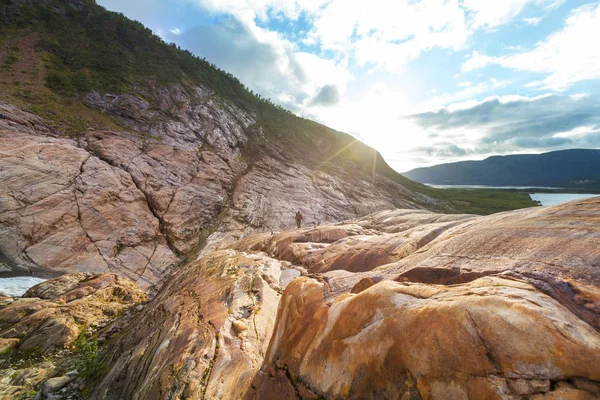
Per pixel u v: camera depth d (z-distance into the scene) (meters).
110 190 25.00
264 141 58.66
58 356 9.24
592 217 3.41
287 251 12.49
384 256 8.53
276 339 4.17
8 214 18.78
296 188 45.06
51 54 42.47
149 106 43.97
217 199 34.44
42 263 18.31
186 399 4.42
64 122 31.80
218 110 55.03
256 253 13.82
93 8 59.56
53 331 10.03
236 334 6.03
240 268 10.36
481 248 3.71
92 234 21.47
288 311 4.26
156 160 33.44
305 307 4.03
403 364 2.34
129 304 13.69
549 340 1.78
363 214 45.59
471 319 2.12
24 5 47.28
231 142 50.19
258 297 7.81
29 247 18.53
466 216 11.09
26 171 21.58
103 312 12.33
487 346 1.97
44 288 13.98
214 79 67.81
